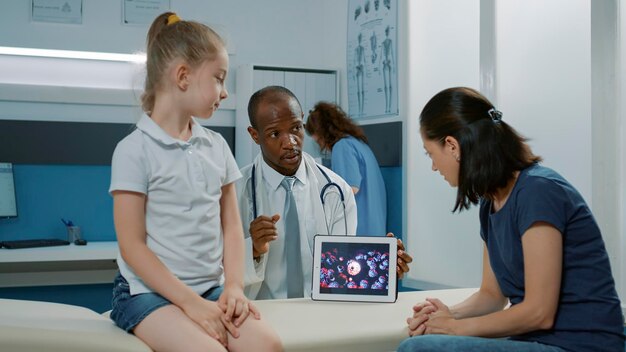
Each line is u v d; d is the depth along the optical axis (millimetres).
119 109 4258
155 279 1504
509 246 1499
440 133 1541
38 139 4086
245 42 4625
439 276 3814
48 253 3539
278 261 2135
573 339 1437
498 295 1694
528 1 3217
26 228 4055
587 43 2955
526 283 1439
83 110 4188
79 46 4234
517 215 1469
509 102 3314
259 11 4656
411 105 3998
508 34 3322
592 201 2791
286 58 4734
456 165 1551
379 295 1879
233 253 1689
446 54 3793
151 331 1455
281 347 1459
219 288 1680
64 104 4152
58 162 4121
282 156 2094
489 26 3328
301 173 2184
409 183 3996
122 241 1540
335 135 3883
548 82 3119
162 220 1592
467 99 1539
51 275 4051
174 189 1586
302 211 2166
